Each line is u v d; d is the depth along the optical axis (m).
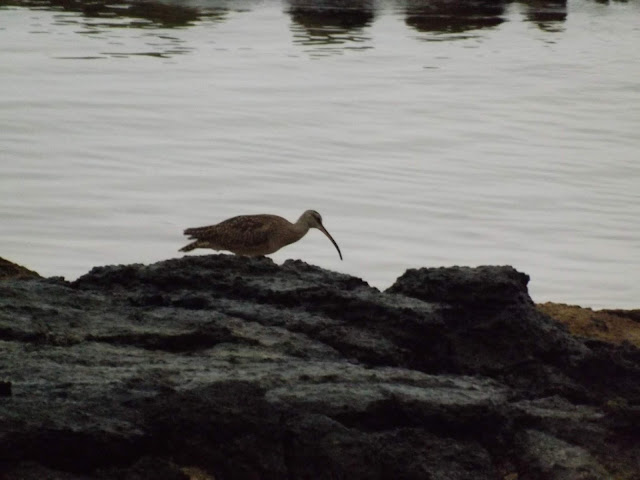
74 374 10.80
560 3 75.38
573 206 34.09
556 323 13.48
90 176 34.38
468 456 10.80
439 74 54.06
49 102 43.81
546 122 46.06
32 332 11.68
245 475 10.29
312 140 40.66
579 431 11.51
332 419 10.63
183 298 12.73
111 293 13.01
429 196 34.19
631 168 39.12
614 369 12.93
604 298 25.92
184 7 67.69
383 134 42.22
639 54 61.00
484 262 28.47
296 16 66.88
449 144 41.38
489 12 71.62
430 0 73.12
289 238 16.98
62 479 9.63
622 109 49.00
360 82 51.25
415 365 12.36
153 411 10.30
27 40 55.88
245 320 12.45
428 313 12.50
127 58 53.19
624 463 11.24
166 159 36.88
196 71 51.50
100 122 41.41
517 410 11.48
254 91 48.16
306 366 11.45
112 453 9.93
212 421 10.35
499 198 34.41
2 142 37.97
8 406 10.02
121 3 67.94
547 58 59.03
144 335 11.80
